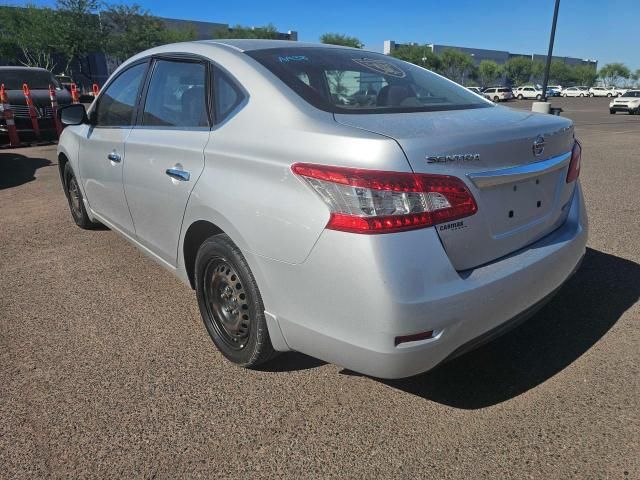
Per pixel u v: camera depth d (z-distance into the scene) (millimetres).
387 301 1961
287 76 2596
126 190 3492
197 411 2502
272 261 2264
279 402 2566
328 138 2127
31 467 2160
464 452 2227
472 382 2711
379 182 1954
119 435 2340
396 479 2092
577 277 3957
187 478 2109
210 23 67000
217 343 2930
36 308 3549
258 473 2133
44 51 43531
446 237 2076
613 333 3146
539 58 113312
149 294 3762
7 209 6113
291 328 2293
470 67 87812
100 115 4051
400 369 2062
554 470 2123
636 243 4707
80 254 4547
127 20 46562
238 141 2500
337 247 2025
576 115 28750
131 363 2902
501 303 2229
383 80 2871
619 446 2240
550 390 2629
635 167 8930
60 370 2834
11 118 11172
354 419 2443
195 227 2828
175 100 3107
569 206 2896
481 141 2186
